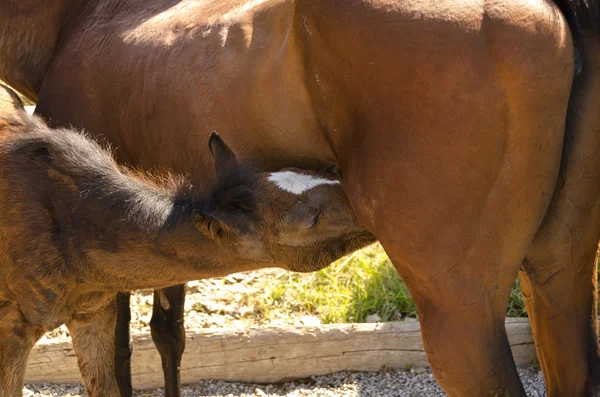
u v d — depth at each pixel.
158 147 3.37
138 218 3.23
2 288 3.43
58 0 3.95
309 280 5.38
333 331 4.54
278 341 4.52
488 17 2.46
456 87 2.48
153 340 4.09
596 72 2.64
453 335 2.66
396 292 5.20
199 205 3.17
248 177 3.09
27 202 3.34
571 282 2.91
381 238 2.74
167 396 4.11
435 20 2.49
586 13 2.62
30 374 4.52
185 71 3.20
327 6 2.65
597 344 2.99
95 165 3.31
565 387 3.01
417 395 4.32
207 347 4.52
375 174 2.65
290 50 2.81
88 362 3.72
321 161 2.97
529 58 2.45
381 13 2.55
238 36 3.06
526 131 2.51
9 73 4.18
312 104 2.81
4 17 4.06
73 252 3.35
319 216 3.08
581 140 2.69
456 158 2.52
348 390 4.41
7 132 3.41
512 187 2.56
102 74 3.61
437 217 2.59
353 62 2.62
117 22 3.66
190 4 3.43
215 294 5.26
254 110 2.97
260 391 4.43
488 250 2.61
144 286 3.42
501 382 2.65
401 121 2.56
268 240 3.15
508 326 4.57
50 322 3.44
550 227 2.83
